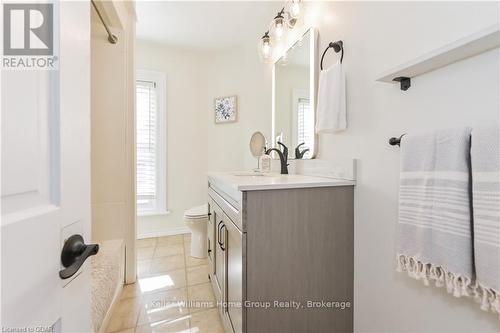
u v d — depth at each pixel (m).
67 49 0.47
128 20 1.95
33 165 0.38
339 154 1.33
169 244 2.83
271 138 2.27
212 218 1.77
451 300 0.81
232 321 1.18
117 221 1.91
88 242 0.57
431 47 0.85
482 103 0.71
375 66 1.09
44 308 0.40
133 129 1.96
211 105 3.27
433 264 0.75
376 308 1.09
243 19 2.45
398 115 0.98
